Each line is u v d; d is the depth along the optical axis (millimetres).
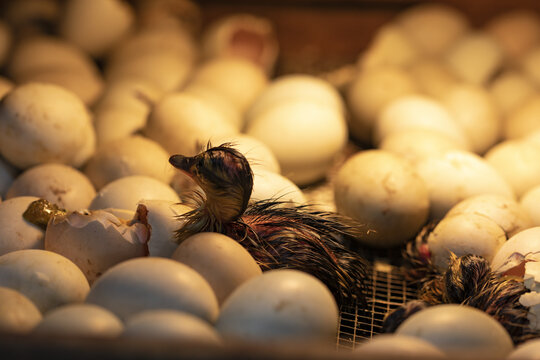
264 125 818
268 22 1131
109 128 817
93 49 1004
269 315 528
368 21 1118
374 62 1012
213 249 580
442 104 935
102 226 611
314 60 1106
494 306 603
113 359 492
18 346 494
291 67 1079
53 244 618
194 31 1117
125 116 832
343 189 739
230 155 607
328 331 538
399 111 873
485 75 994
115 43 1013
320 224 657
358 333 646
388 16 1116
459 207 714
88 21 986
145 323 512
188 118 784
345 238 697
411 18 1049
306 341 527
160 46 1000
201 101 816
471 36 1016
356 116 929
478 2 1097
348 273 660
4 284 579
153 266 549
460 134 870
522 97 954
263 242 628
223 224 620
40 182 709
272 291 536
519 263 627
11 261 589
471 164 759
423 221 735
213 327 546
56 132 734
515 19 1041
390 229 723
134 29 1058
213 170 603
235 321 532
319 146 813
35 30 1010
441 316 537
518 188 793
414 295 700
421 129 850
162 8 1079
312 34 1129
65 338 494
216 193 605
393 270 733
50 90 750
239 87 927
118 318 539
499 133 932
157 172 746
